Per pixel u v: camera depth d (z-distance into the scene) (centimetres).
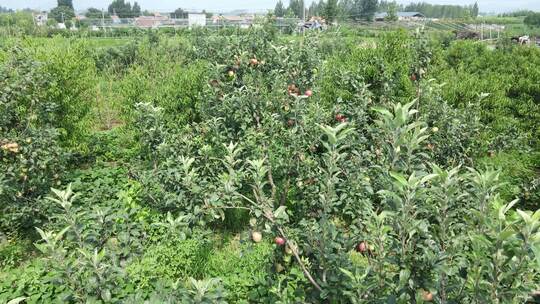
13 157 523
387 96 595
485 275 189
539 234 162
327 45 1233
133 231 430
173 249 427
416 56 544
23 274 423
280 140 512
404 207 196
